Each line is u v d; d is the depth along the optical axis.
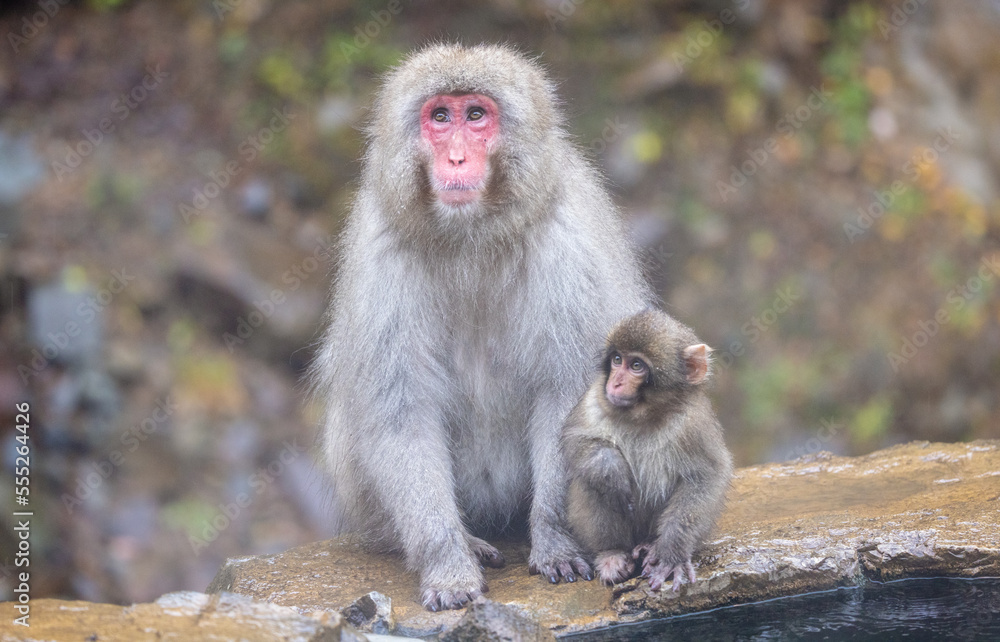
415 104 8.23
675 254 18.48
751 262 18.66
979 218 19.69
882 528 8.36
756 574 7.79
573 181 8.86
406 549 8.42
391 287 8.45
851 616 7.61
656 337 7.77
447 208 8.07
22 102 18.83
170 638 5.95
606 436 7.97
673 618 7.71
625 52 19.75
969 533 8.11
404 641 7.02
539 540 8.43
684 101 19.78
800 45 20.53
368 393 8.51
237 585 8.67
